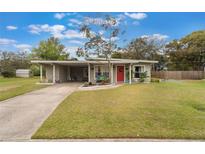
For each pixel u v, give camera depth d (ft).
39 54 152.56
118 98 35.12
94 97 36.45
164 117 22.18
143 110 25.52
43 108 27.66
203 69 126.41
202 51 122.93
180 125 19.30
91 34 75.05
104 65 72.90
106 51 76.18
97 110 25.62
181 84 66.85
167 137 16.37
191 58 126.82
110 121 20.66
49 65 74.84
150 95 38.91
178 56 128.88
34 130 18.38
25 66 158.81
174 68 132.05
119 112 24.47
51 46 152.46
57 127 18.79
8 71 131.75
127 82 70.95
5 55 146.10
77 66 86.43
